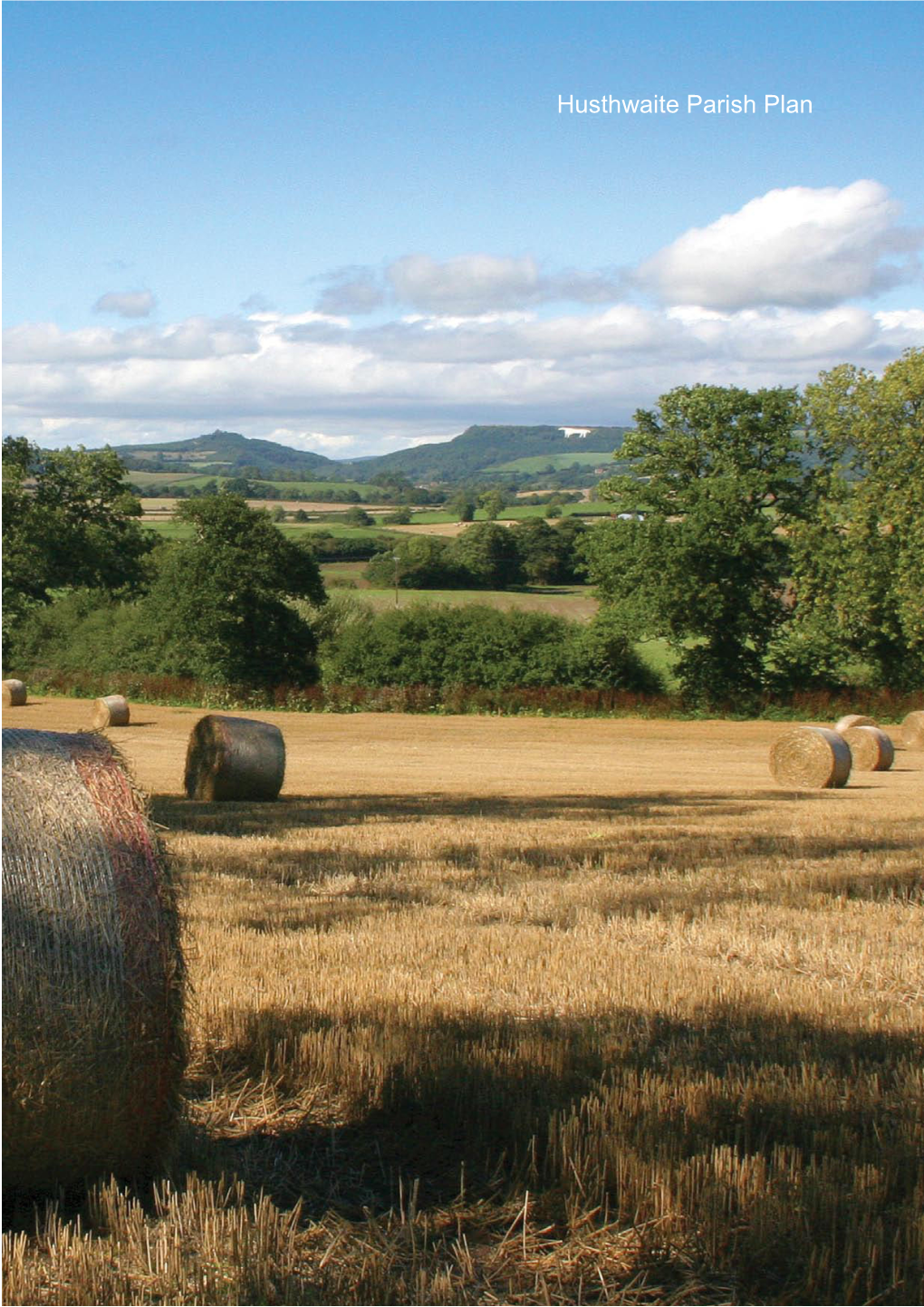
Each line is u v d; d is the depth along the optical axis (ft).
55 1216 13.89
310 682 183.11
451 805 61.67
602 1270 13.01
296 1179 15.24
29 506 215.10
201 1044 19.36
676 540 158.30
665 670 168.86
